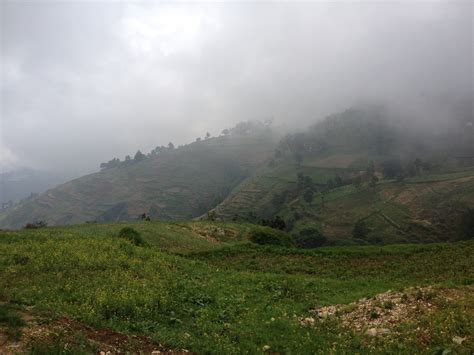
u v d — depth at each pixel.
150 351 12.54
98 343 12.12
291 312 19.00
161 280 22.47
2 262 21.81
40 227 48.69
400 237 153.88
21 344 10.91
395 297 18.81
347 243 153.50
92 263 23.55
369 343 14.21
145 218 68.25
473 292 18.06
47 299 16.06
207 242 49.31
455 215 158.50
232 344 14.01
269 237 54.09
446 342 12.91
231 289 23.16
